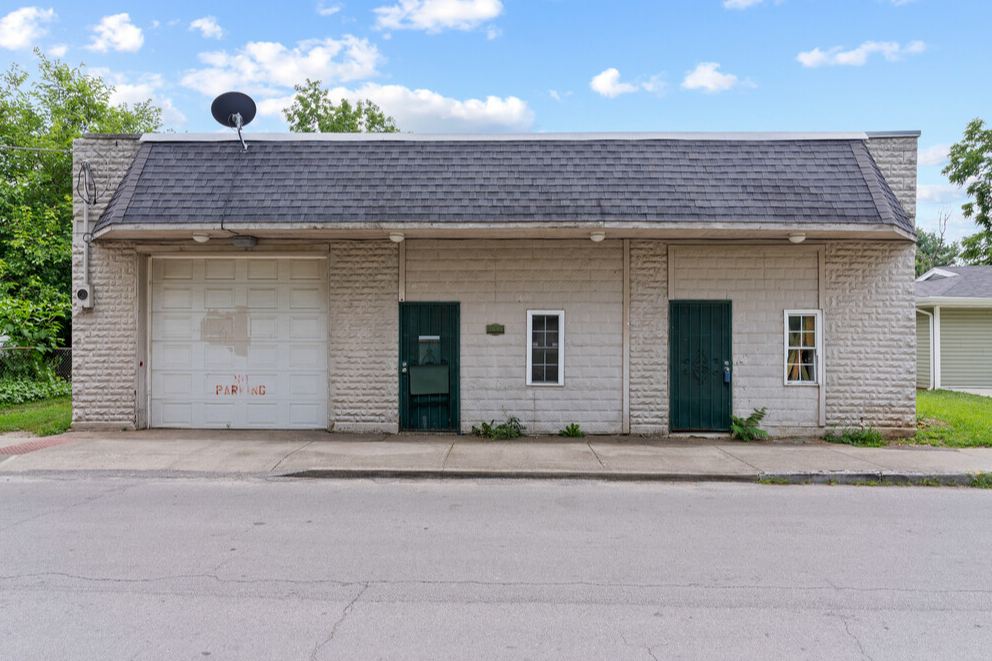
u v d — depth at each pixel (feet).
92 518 20.81
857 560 17.42
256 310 37.04
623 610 14.21
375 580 15.76
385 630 13.15
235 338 37.04
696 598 14.88
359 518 21.06
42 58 88.02
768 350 35.22
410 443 32.73
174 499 23.38
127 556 17.28
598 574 16.28
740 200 31.99
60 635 12.80
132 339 35.83
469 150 34.32
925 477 26.71
